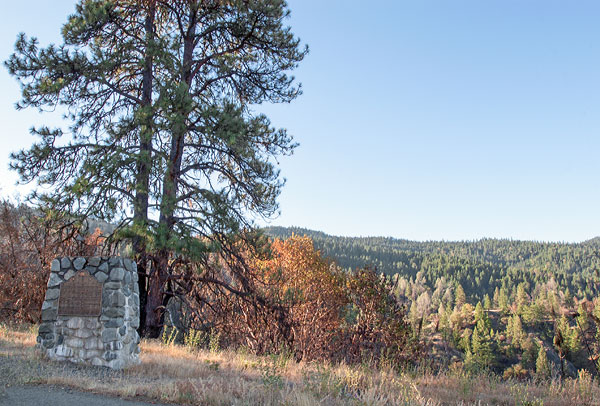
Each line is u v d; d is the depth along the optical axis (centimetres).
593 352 1382
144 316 1858
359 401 885
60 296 1121
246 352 1697
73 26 1750
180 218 1864
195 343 1655
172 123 1680
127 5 2017
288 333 1931
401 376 1297
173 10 2047
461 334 12519
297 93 2167
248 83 2166
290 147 2069
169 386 895
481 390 1189
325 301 2162
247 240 1967
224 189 1970
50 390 820
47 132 1748
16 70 1692
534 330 12500
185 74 2006
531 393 1148
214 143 1867
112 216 1695
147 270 1942
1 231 2077
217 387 907
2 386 806
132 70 2052
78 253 1878
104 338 1089
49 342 1100
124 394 836
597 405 1047
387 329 1809
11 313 2038
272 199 2011
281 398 861
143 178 1728
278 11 1939
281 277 2112
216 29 2069
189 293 1992
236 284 2072
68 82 1739
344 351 1842
